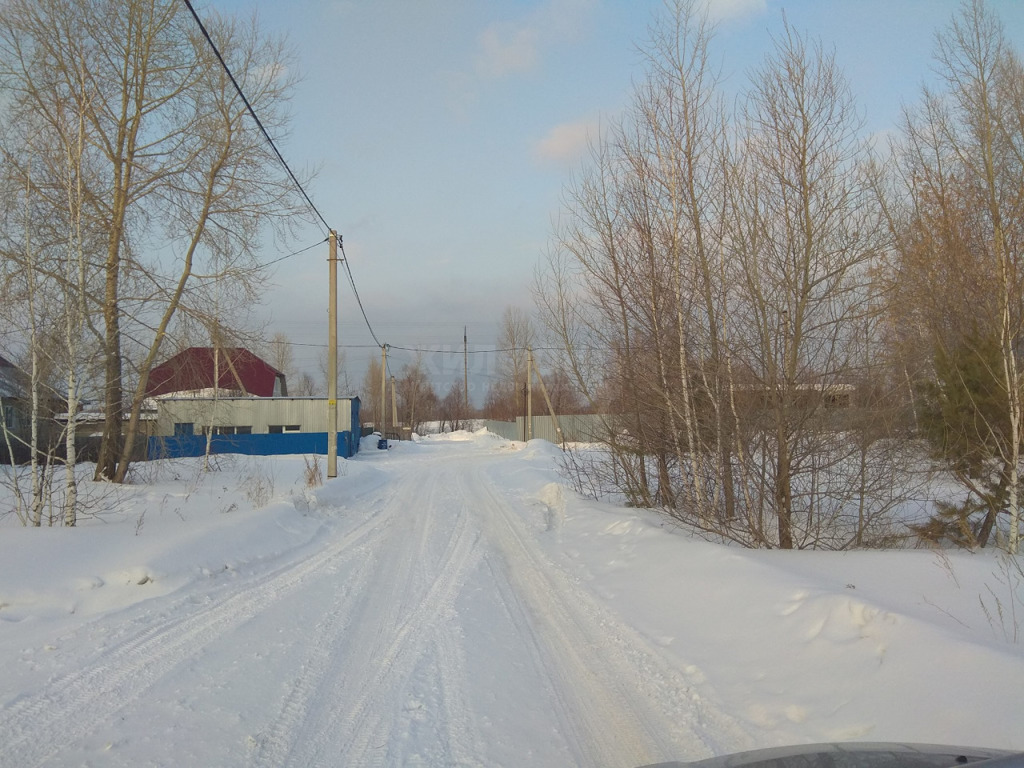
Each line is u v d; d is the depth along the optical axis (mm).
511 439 53812
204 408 22781
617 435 11711
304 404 35188
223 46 15930
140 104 15078
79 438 16469
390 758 3729
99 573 7055
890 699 3758
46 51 12555
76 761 3600
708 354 9070
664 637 5719
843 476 8406
